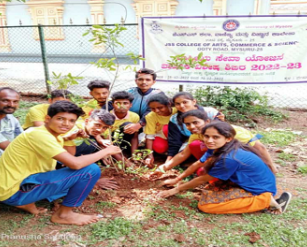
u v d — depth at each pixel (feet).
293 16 15.76
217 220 8.52
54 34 43.27
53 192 8.07
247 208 8.64
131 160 12.40
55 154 7.64
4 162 7.99
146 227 8.16
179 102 10.80
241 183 8.52
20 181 7.89
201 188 10.35
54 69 35.17
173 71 17.28
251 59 16.53
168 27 16.67
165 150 12.60
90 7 41.81
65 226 8.21
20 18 44.93
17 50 45.68
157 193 9.96
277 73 16.72
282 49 16.33
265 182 8.63
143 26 16.90
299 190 10.15
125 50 38.27
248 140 9.94
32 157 7.95
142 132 13.60
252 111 18.62
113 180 10.69
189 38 16.63
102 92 11.96
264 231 7.98
